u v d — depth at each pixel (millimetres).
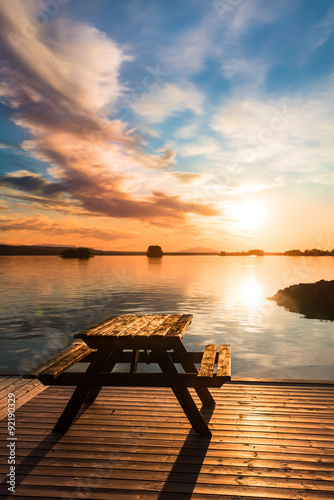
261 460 2809
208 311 15500
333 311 15617
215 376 2895
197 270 51125
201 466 2734
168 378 3141
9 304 17438
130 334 3160
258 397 4156
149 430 3340
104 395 4266
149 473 2648
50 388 4531
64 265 65062
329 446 3012
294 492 2414
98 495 2404
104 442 3125
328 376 7129
